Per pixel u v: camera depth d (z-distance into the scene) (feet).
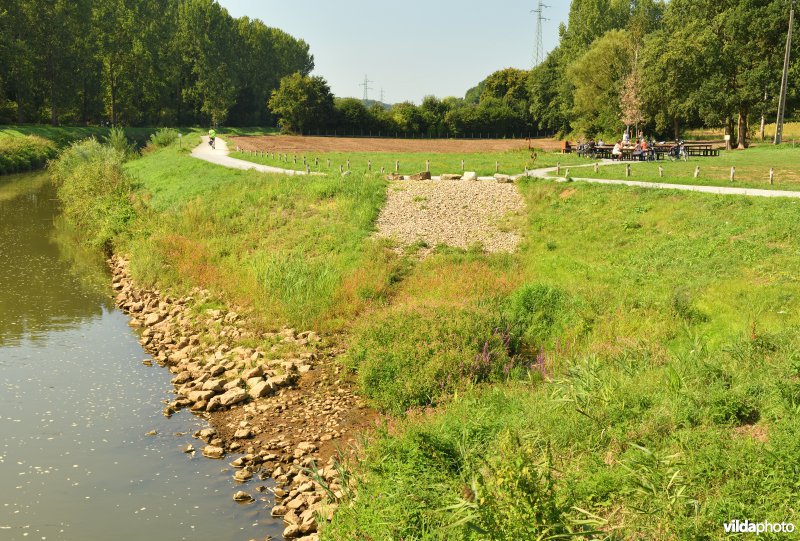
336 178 114.01
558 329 54.54
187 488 34.14
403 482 26.66
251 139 288.30
